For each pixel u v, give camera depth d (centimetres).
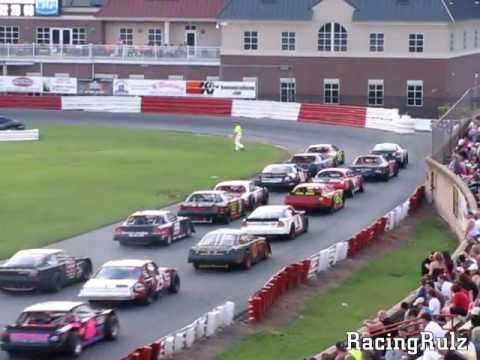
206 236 10381
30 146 18812
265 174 14688
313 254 10975
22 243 11225
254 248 10438
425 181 14800
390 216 12381
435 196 13850
